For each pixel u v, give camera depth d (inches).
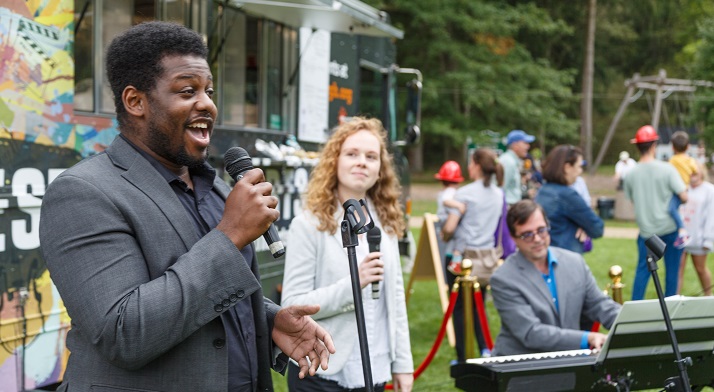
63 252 72.4
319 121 307.6
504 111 1248.2
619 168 778.8
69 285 71.9
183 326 71.3
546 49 1583.4
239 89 258.8
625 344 128.0
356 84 345.1
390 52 402.9
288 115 287.1
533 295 157.5
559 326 159.3
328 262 130.8
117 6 196.7
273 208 75.8
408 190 411.5
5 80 143.2
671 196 293.1
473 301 250.4
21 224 146.1
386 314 133.8
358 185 132.8
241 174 86.1
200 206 81.0
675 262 297.1
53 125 155.4
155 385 74.2
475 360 130.6
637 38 1782.7
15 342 144.0
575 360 130.5
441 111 1239.5
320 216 132.5
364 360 92.7
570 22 1640.0
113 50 78.4
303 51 292.5
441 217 271.4
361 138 134.6
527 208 158.2
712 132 911.0
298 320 87.0
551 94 1289.4
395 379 137.9
